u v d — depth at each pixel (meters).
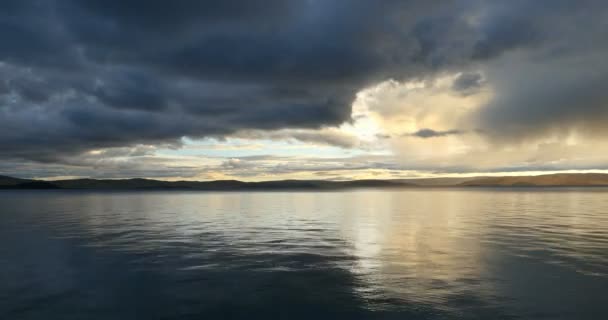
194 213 41.62
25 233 23.98
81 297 10.88
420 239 20.38
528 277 12.31
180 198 99.81
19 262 15.22
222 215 38.72
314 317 9.23
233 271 13.64
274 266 14.35
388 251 16.98
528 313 9.22
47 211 45.66
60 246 18.91
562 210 42.81
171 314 9.55
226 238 21.53
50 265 14.70
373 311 9.52
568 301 10.05
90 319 9.24
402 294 10.78
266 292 11.19
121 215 39.09
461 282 11.84
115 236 22.50
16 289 11.61
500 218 32.53
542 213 38.19
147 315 9.49
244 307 9.99
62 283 12.25
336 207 52.31
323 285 11.80
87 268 14.20
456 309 9.55
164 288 11.66
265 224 29.20
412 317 9.06
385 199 85.06
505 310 9.44
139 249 18.05
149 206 57.69
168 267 14.30
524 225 26.70
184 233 23.81
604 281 11.81
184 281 12.41
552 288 11.15
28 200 86.19
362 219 32.81
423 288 11.30
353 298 10.52
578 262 14.39
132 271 13.72
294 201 75.56
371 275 12.84
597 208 46.06
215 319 9.23
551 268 13.47
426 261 14.84
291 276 12.89
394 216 35.75
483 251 16.70
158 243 19.78
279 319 9.16
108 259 15.77
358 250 17.38
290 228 26.28
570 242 18.94
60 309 9.91
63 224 29.50
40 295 11.04
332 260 15.27
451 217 33.91
